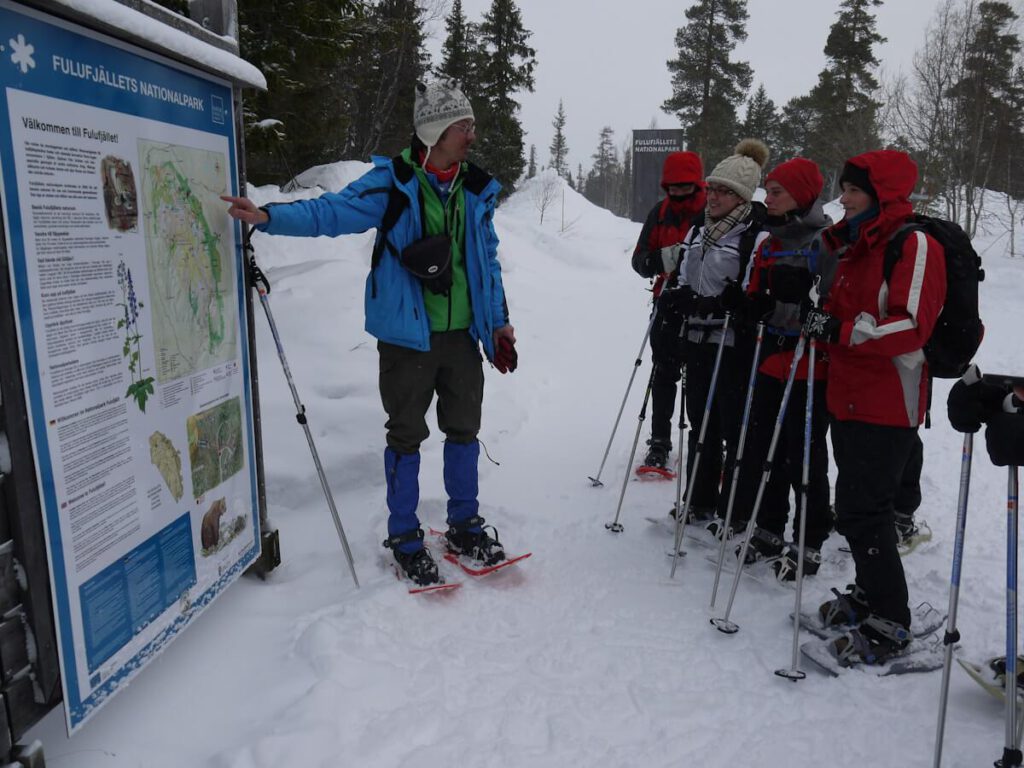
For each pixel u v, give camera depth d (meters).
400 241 2.85
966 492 2.15
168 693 2.33
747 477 3.43
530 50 25.34
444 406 3.18
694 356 3.54
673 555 3.40
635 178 16.78
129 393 2.07
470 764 2.10
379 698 2.35
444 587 2.99
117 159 1.99
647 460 4.60
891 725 2.32
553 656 2.66
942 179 20.52
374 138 16.69
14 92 1.62
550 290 10.42
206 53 2.32
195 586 2.47
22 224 1.65
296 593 2.97
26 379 1.68
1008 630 2.03
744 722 2.34
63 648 1.82
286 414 4.43
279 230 2.66
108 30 1.91
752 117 39.66
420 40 17.27
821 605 2.92
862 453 2.54
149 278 2.16
